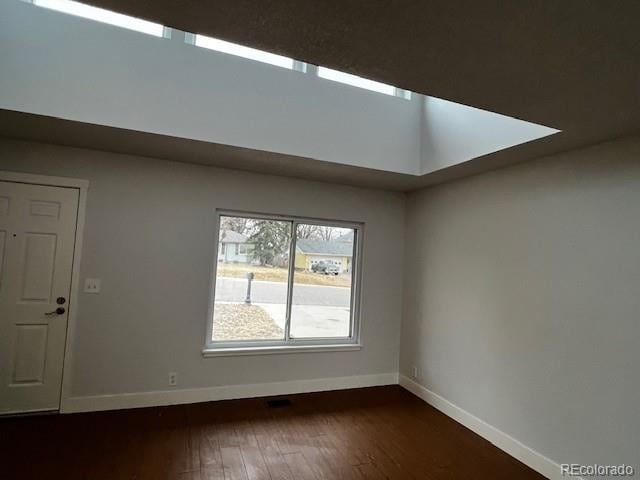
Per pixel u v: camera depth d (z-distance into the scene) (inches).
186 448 105.5
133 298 130.6
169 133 106.2
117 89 101.6
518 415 111.1
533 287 109.9
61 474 90.7
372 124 133.0
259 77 117.6
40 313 121.2
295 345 154.9
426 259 157.8
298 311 157.6
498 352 119.8
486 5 47.8
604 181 93.2
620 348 87.6
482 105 76.5
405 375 165.5
